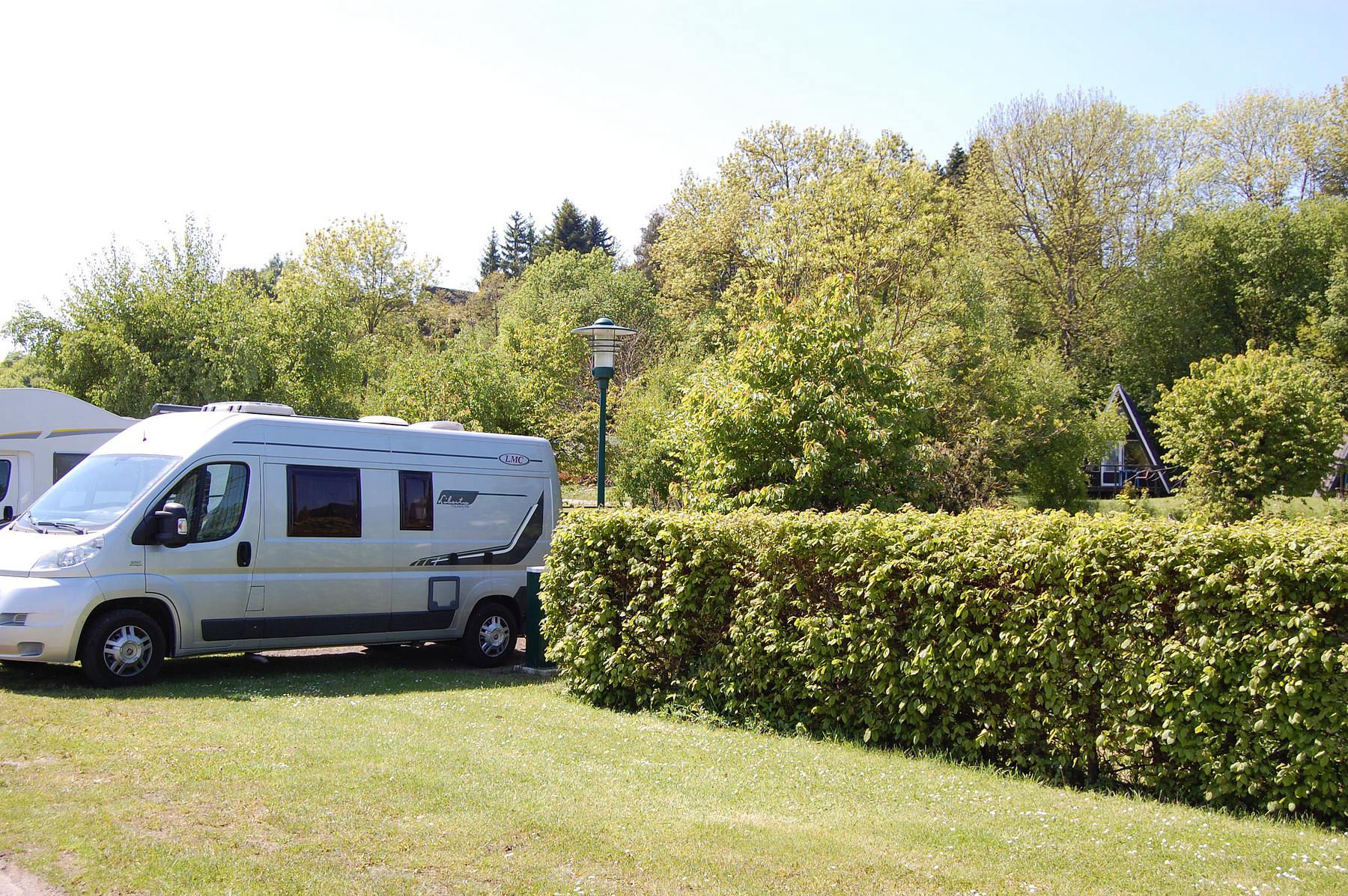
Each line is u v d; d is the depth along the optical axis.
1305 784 5.71
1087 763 6.61
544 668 11.18
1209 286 51.69
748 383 12.30
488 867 4.43
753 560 8.43
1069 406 37.75
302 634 10.23
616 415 27.67
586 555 9.52
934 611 7.28
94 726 6.86
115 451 10.12
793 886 4.39
